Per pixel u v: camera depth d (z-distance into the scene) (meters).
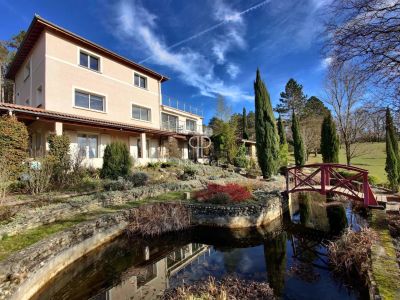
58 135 9.80
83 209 7.26
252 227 8.16
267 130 15.24
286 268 5.39
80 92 13.45
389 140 12.01
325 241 7.16
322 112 34.34
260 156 15.37
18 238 4.90
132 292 4.54
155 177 12.45
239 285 4.57
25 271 3.87
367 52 4.85
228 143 21.61
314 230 8.18
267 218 8.72
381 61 4.78
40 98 12.72
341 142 18.03
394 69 4.79
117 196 8.40
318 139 29.77
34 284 4.10
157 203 8.36
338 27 5.02
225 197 8.74
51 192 8.05
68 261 5.18
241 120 42.94
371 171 18.98
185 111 23.42
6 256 3.96
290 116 39.03
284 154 20.91
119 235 7.09
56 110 12.04
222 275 5.08
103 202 7.93
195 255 6.34
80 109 13.21
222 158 21.67
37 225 5.78
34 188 7.89
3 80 24.30
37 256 4.23
